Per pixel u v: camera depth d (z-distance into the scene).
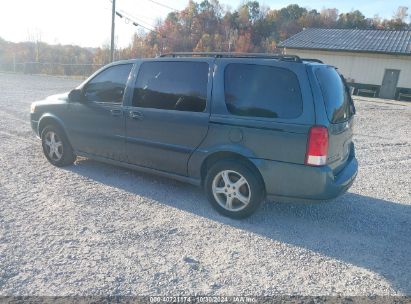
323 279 2.78
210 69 3.82
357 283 2.75
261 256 3.08
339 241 3.41
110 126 4.58
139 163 4.47
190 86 3.94
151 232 3.41
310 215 4.00
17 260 2.84
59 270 2.74
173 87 4.06
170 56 4.29
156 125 4.15
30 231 3.31
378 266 3.00
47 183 4.60
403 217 4.04
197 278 2.72
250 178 3.60
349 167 3.97
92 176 4.94
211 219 3.77
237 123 3.58
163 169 4.27
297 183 3.40
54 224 3.47
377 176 5.60
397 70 24.64
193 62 3.96
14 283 2.56
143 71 4.34
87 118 4.80
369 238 3.50
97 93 4.73
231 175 3.79
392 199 4.61
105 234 3.33
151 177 4.98
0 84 19.80
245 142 3.57
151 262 2.90
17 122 8.73
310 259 3.07
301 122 3.28
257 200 3.65
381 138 8.92
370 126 10.98
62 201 4.04
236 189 3.73
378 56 25.09
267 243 3.31
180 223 3.64
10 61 44.38
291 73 3.37
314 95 3.26
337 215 4.03
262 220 3.81
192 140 3.91
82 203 4.01
